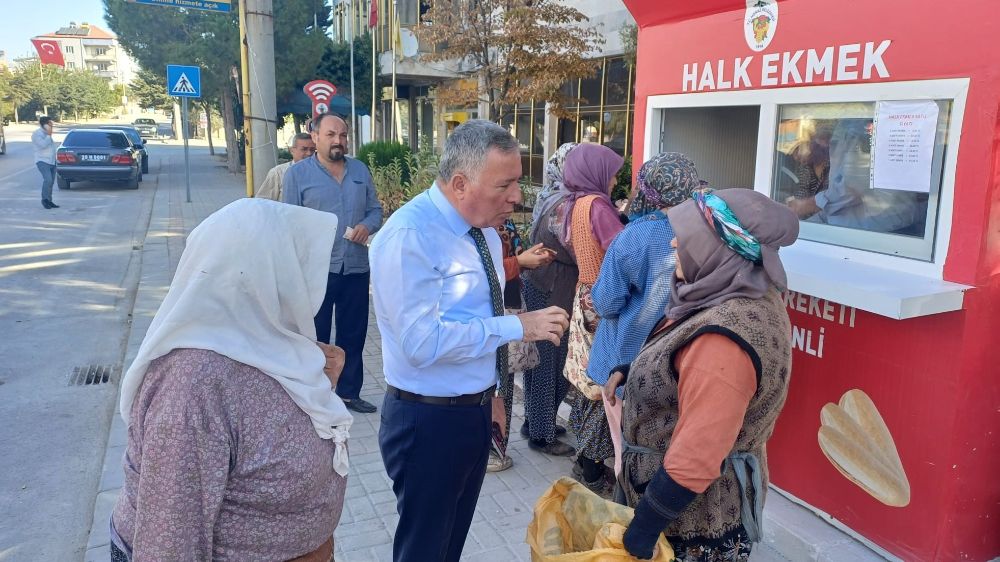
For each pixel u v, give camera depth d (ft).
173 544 4.54
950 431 8.52
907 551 9.15
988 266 8.25
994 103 7.88
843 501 9.93
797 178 10.68
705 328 5.69
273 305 4.99
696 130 13.44
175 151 134.72
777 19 10.40
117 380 17.89
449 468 7.30
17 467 13.33
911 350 8.84
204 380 4.64
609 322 9.52
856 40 9.34
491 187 6.80
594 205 10.60
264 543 5.02
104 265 31.55
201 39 71.41
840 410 9.80
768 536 10.12
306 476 5.07
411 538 7.50
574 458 12.94
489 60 32.24
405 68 57.82
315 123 14.37
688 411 5.67
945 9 8.27
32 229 40.88
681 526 6.36
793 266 9.55
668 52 12.50
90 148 60.75
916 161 8.84
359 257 14.49
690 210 6.23
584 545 6.66
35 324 22.67
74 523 11.51
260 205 5.08
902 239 9.23
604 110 39.45
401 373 7.22
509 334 6.98
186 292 4.73
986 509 9.00
